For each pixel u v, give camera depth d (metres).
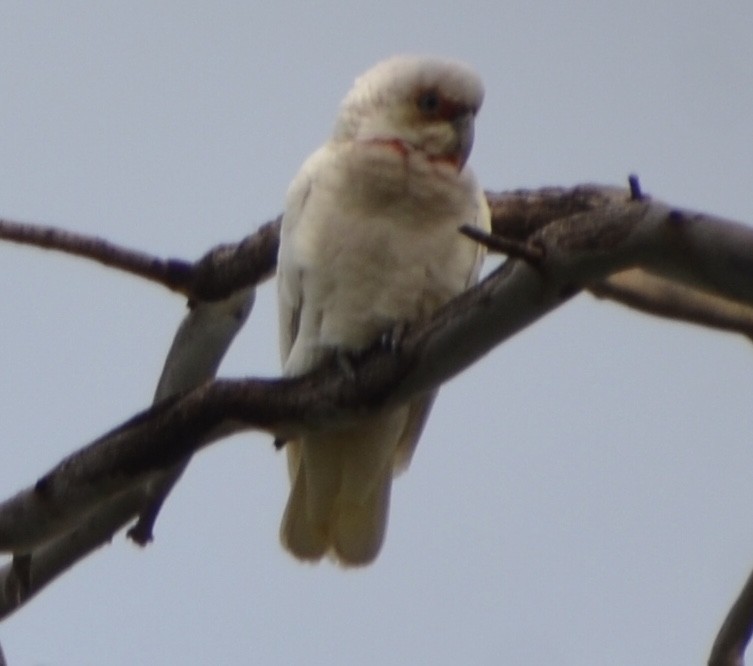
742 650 9.18
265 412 9.23
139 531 11.20
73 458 9.42
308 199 11.27
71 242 11.81
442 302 11.12
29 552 9.96
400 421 11.34
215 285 12.25
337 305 11.08
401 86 11.58
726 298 8.03
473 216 11.25
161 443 9.24
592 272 8.08
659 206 7.91
